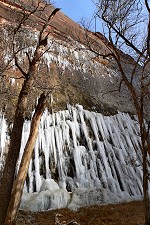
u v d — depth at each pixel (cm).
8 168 748
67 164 1442
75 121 1642
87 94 1916
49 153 1437
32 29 1695
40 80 1392
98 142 1614
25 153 786
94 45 1786
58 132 1517
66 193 1255
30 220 1048
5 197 718
